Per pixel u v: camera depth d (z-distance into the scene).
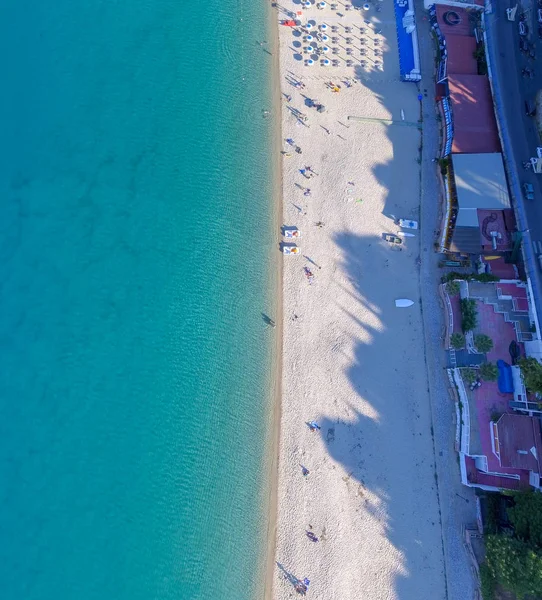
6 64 42.31
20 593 33.56
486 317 38.88
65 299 38.69
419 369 39.75
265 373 38.81
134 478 35.94
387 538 36.62
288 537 36.12
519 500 34.03
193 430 37.09
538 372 34.91
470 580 36.06
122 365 37.75
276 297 40.25
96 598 33.72
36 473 35.53
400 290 41.09
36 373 37.25
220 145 42.53
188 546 35.16
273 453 37.50
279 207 41.88
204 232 40.72
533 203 40.78
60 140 41.28
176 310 39.03
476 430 36.81
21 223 39.72
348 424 38.38
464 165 41.16
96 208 40.31
